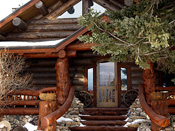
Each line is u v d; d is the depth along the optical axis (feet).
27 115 30.94
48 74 41.22
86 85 40.09
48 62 40.86
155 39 17.17
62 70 31.68
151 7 21.59
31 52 31.94
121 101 39.29
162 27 17.60
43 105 26.53
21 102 31.19
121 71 40.32
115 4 40.78
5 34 42.19
